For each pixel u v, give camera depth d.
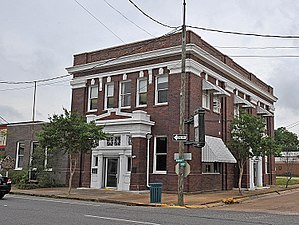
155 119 25.02
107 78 27.91
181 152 17.70
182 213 14.12
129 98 26.84
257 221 12.40
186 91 23.86
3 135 33.69
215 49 27.75
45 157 28.62
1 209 13.93
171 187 23.34
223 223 11.49
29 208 14.42
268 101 38.72
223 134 27.80
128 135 24.67
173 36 25.03
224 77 28.75
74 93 29.61
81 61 29.53
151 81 25.61
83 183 26.36
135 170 23.56
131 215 12.99
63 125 21.22
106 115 25.91
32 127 31.73
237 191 26.58
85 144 21.45
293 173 70.94
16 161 32.34
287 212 15.97
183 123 17.84
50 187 27.73
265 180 35.31
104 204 17.69
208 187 25.27
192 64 24.11
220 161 24.09
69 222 10.79
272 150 24.34
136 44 26.77
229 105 29.08
